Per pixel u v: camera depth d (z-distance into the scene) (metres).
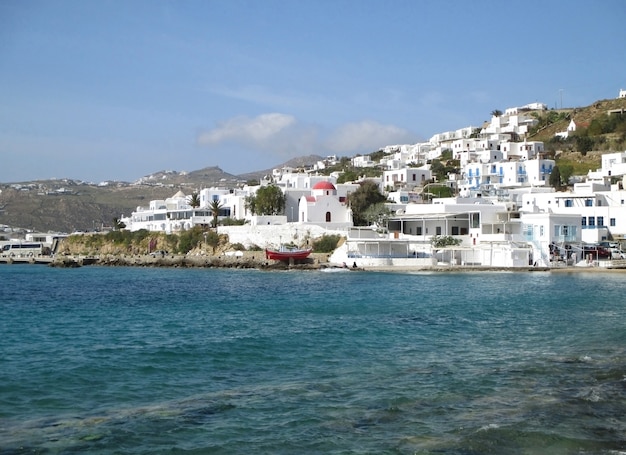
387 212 138.38
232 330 45.66
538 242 112.69
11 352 37.59
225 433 22.39
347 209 144.00
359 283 88.94
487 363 33.81
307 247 132.00
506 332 44.38
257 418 24.03
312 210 142.00
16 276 120.38
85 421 23.88
